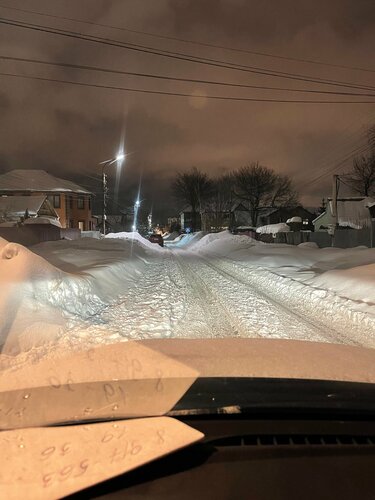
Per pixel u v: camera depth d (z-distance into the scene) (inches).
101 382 103.3
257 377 109.7
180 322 364.8
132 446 76.4
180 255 1348.4
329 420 92.0
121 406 90.2
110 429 81.7
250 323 365.7
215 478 75.1
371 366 125.0
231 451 81.3
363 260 791.1
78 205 2800.2
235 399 94.2
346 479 76.4
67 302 377.7
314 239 1544.0
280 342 158.4
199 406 90.3
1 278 341.7
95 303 427.2
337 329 350.3
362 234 1200.2
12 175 2780.5
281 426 88.6
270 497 71.9
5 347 261.0
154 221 6225.4
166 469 76.4
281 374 113.1
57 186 2689.5
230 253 1323.8
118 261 718.5
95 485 70.1
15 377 110.2
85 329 324.5
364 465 79.8
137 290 559.8
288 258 938.1
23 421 85.0
